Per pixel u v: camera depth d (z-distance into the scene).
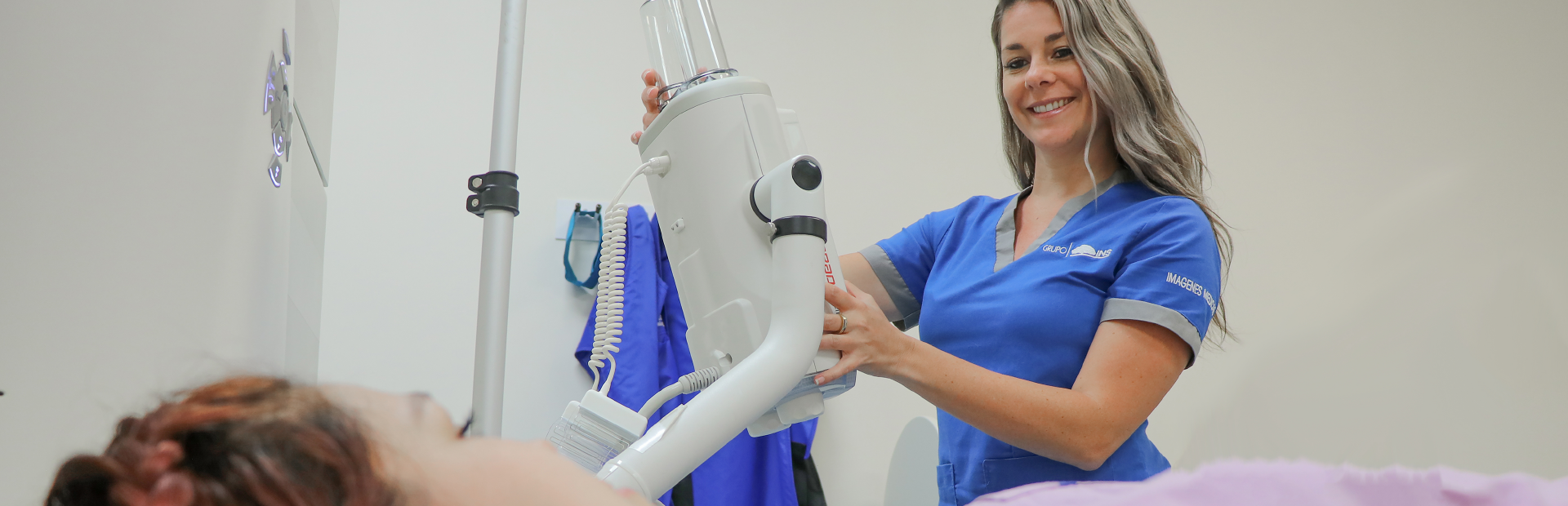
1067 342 1.14
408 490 0.37
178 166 0.75
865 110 2.45
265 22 0.94
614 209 0.95
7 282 0.62
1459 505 0.48
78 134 0.66
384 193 2.04
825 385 0.91
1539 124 2.95
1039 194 1.32
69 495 0.36
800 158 0.85
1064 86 1.21
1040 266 1.21
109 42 0.68
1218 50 2.78
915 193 2.45
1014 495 0.50
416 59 2.11
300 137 1.18
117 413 0.65
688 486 1.96
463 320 2.04
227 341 0.81
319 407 0.38
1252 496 0.48
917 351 0.96
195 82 0.77
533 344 2.09
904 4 2.54
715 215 0.90
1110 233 1.19
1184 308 1.08
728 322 0.88
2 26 0.62
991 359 1.18
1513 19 3.03
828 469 2.25
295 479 0.34
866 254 1.43
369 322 1.98
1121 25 1.21
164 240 0.73
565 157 2.18
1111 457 1.12
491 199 0.96
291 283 1.11
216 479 0.34
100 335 0.66
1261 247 2.68
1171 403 2.48
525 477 0.40
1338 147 2.80
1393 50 2.92
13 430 0.61
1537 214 2.88
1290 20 2.86
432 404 0.42
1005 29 1.26
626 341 1.97
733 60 2.36
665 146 0.97
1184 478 0.50
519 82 1.01
